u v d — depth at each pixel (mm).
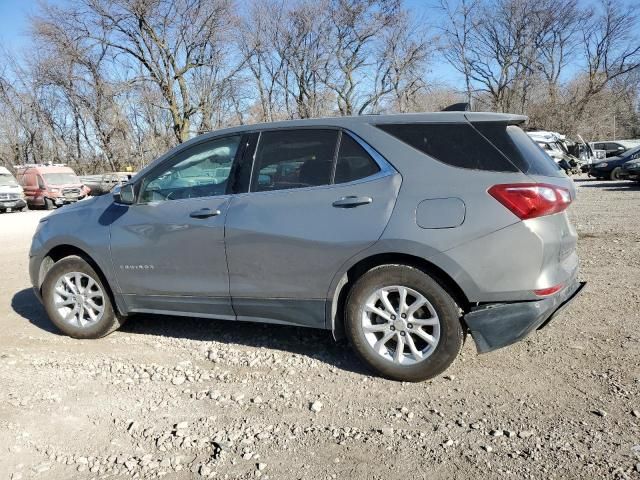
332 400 3605
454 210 3533
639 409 3297
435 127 3777
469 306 3693
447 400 3529
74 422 3426
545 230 3496
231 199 4219
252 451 3059
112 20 32844
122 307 4754
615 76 50094
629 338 4336
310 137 4078
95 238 4723
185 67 35500
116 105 36031
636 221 10414
